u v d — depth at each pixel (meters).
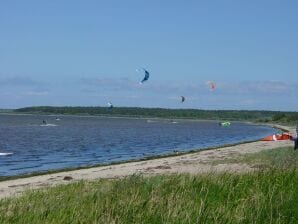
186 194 9.32
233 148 54.25
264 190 9.44
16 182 26.61
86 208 8.52
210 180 10.56
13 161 43.94
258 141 70.38
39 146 62.34
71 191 13.41
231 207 8.28
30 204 9.45
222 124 186.62
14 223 7.77
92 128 133.38
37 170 36.75
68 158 47.62
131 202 8.45
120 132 111.75
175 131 128.62
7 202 10.16
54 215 7.95
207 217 7.62
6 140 72.56
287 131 115.88
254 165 27.14
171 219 7.46
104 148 61.44
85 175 29.06
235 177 10.76
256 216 7.81
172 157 43.66
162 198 8.81
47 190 15.57
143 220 7.54
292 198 8.73
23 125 142.75
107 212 8.02
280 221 7.62
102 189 11.73
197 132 126.62
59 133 99.12
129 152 55.94
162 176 12.59
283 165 14.23
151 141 79.25
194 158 40.84
